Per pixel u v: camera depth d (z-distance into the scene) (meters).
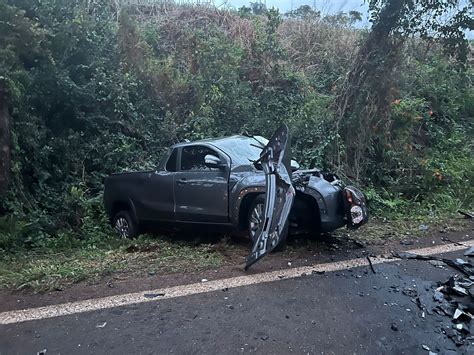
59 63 10.24
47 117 10.21
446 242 6.68
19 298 4.80
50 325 4.14
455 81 13.71
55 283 5.16
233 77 12.21
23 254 6.90
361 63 10.61
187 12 15.50
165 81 12.02
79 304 4.59
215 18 15.38
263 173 6.08
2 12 8.54
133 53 11.91
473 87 14.23
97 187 9.88
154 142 11.13
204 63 12.48
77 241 7.66
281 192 5.36
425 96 13.00
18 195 8.34
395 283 4.96
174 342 3.80
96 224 8.45
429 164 10.49
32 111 9.64
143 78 11.88
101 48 11.32
